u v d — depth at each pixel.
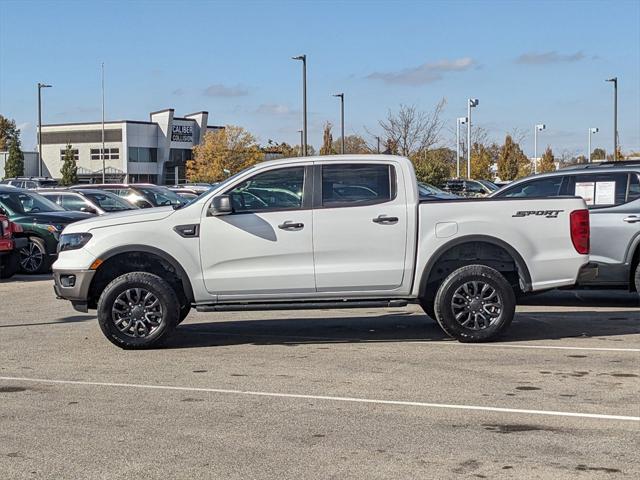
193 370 7.98
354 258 8.98
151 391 7.16
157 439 5.78
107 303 8.91
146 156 84.44
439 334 9.86
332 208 8.98
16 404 6.75
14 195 17.69
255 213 8.98
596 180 11.72
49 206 18.27
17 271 16.47
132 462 5.29
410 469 5.12
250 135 78.06
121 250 8.94
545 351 8.73
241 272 8.98
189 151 87.12
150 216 9.04
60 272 9.07
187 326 10.69
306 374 7.75
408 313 11.68
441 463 5.23
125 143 82.12
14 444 5.70
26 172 83.44
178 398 6.91
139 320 8.98
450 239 8.98
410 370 7.86
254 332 10.18
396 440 5.71
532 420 6.16
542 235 9.06
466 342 9.17
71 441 5.75
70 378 7.68
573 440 5.68
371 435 5.84
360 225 8.95
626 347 8.92
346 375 7.69
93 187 24.47
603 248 11.45
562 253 9.09
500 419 6.20
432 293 9.63
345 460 5.30
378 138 41.44
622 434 5.80
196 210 9.02
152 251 8.93
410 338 9.62
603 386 7.17
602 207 11.59
